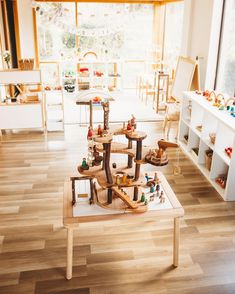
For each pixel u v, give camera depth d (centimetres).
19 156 482
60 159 472
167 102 607
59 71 809
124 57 868
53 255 291
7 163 460
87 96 594
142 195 257
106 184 250
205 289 258
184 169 450
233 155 356
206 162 438
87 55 833
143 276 269
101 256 290
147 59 858
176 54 741
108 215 248
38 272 272
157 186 277
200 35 569
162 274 271
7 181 412
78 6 807
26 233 319
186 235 319
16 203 367
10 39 755
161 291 255
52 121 577
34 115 533
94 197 270
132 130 260
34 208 358
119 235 317
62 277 267
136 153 247
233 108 405
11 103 526
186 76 580
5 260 285
